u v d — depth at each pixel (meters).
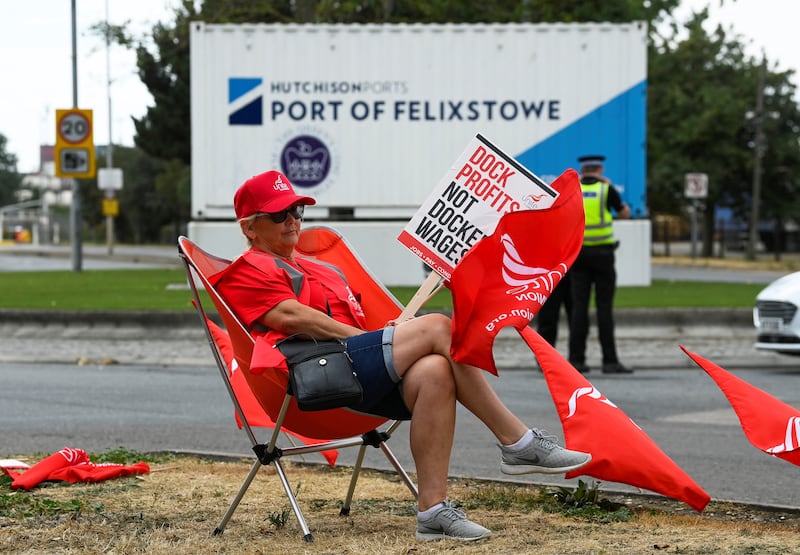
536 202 9.92
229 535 9.45
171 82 74.19
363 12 52.28
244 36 38.19
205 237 38.25
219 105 38.19
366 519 10.19
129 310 30.72
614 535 9.31
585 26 38.53
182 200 103.44
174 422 17.64
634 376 23.77
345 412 9.23
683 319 30.22
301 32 38.31
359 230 38.53
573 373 9.63
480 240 9.08
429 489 9.07
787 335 24.02
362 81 38.56
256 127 38.31
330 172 38.59
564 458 9.16
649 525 9.84
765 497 12.24
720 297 34.56
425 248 10.14
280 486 11.91
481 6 51.16
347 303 9.80
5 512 10.23
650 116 87.38
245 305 9.16
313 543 9.09
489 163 10.05
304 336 9.12
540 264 8.91
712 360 26.58
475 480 12.49
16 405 19.52
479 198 10.05
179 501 10.98
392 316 10.27
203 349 28.45
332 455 12.11
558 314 23.88
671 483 9.07
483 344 8.73
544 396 20.55
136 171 141.12
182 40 61.38
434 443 9.01
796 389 21.52
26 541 9.16
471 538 8.98
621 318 30.17
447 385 9.00
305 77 38.38
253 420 10.80
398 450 15.10
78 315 30.84
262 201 9.55
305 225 38.97
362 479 12.44
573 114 38.72
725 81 90.94
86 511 10.41
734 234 113.69
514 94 38.69
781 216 92.50
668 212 93.75
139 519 10.09
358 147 38.62
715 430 16.88
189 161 80.38
